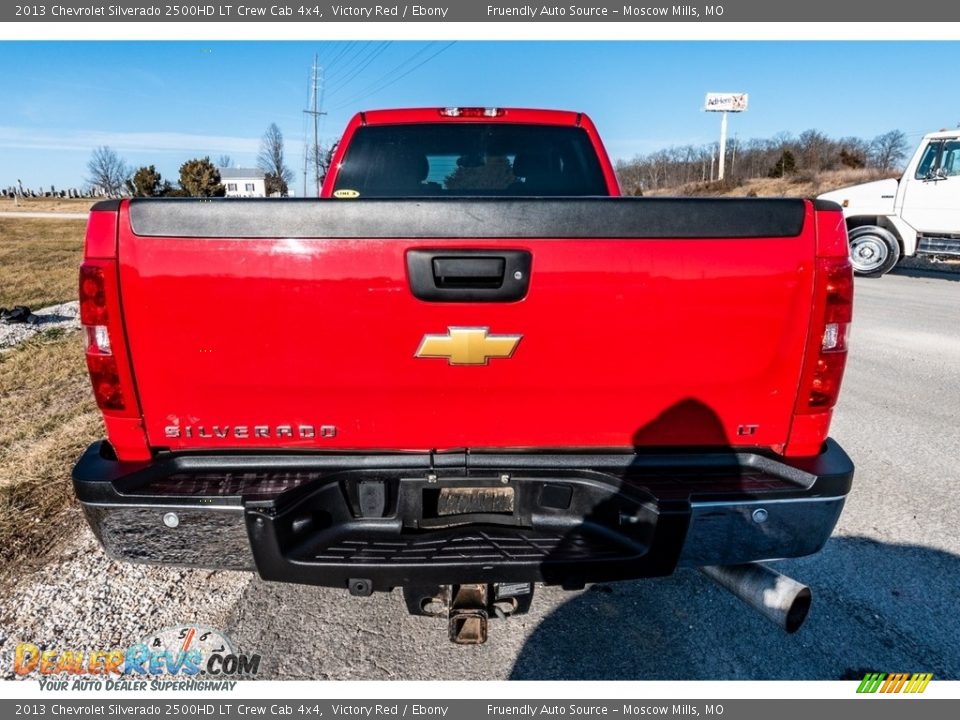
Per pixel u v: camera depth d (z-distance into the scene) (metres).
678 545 1.97
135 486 1.99
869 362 6.61
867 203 13.21
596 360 1.99
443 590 2.12
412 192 3.43
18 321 8.51
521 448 2.12
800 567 2.95
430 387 2.02
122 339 1.94
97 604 2.66
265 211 1.88
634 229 1.91
